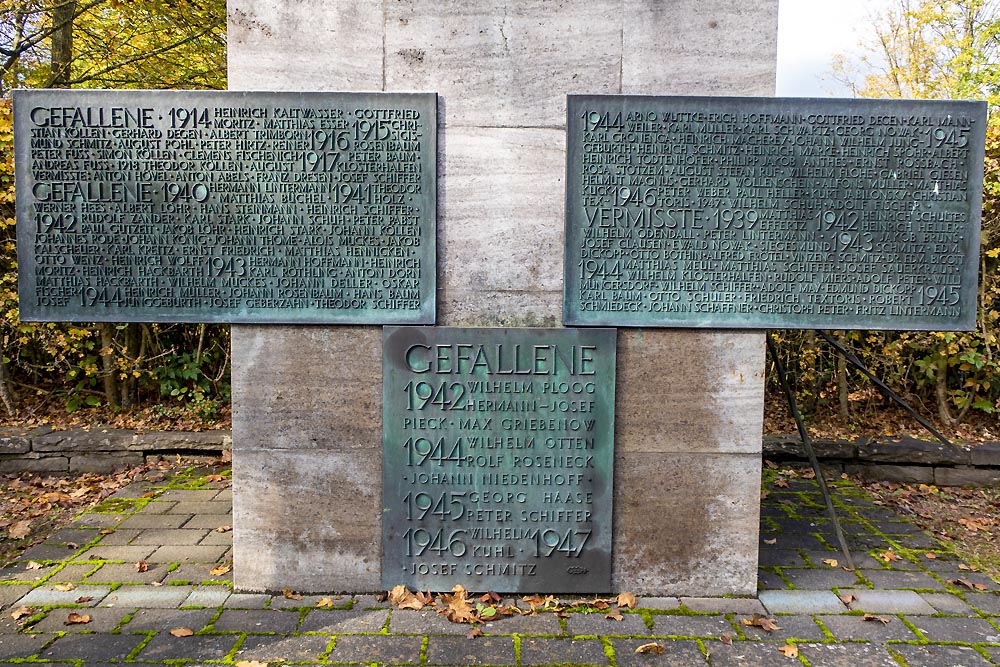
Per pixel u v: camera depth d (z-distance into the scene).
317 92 3.19
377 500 3.43
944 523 4.81
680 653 2.95
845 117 3.21
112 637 3.02
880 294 3.28
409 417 3.38
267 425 3.39
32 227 3.22
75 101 3.19
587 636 3.08
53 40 7.02
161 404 6.53
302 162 3.22
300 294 3.28
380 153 3.23
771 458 6.00
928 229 3.26
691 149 3.22
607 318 3.30
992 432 6.15
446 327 3.33
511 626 3.16
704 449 3.41
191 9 7.52
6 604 3.31
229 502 4.90
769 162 3.23
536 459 3.41
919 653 2.97
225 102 3.19
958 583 3.69
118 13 7.80
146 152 3.21
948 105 3.21
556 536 3.44
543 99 3.25
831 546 4.23
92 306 3.26
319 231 3.25
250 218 3.24
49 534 4.32
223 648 2.94
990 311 5.93
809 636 3.10
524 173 3.29
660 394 3.39
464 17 3.22
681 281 3.28
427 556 3.45
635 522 3.45
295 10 3.22
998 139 5.68
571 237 3.26
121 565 3.78
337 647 2.96
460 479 3.42
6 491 5.31
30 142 3.20
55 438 5.74
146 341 6.51
